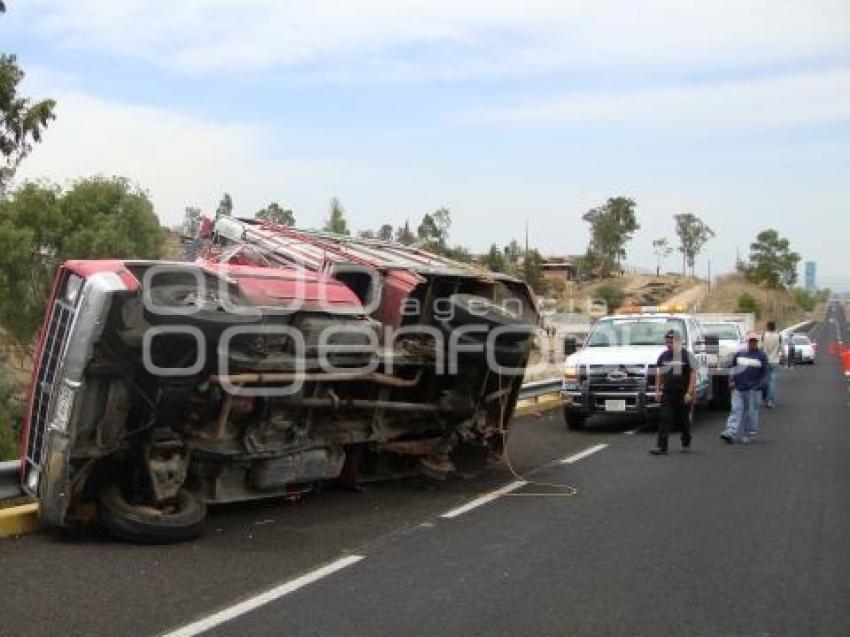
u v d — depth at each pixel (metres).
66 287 8.03
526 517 9.14
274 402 8.59
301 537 8.20
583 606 6.21
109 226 35.31
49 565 7.07
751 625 5.82
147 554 7.47
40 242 34.81
